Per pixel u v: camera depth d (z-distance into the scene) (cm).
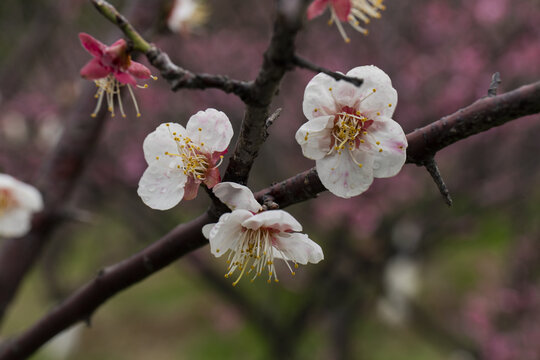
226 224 120
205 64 534
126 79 118
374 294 579
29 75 509
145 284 887
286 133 514
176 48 512
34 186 244
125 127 516
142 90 495
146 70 119
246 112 108
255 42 546
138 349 734
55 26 471
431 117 503
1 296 239
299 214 521
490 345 523
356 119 124
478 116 116
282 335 521
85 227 702
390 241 522
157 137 132
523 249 530
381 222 525
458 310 666
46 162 251
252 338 719
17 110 503
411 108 500
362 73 127
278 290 616
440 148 121
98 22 514
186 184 129
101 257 709
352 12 119
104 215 605
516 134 523
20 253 241
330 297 524
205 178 128
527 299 516
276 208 123
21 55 448
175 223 536
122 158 520
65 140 246
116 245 716
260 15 550
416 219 523
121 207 543
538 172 541
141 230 549
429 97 512
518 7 510
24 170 499
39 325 179
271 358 532
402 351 684
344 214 503
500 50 505
